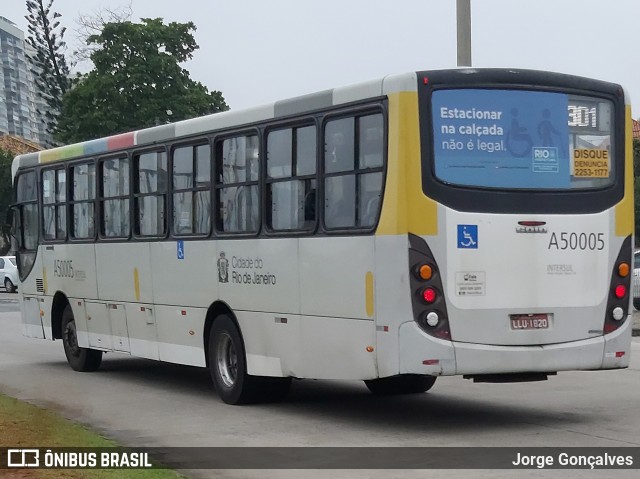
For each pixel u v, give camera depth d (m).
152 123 48.72
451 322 9.77
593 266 10.40
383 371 9.83
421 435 10.11
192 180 12.97
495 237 9.93
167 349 13.63
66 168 16.20
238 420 11.26
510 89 10.09
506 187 10.01
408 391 13.05
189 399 12.99
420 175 9.70
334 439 9.99
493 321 9.91
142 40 49.53
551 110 10.27
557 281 10.19
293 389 13.71
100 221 15.23
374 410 11.79
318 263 10.65
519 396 12.72
